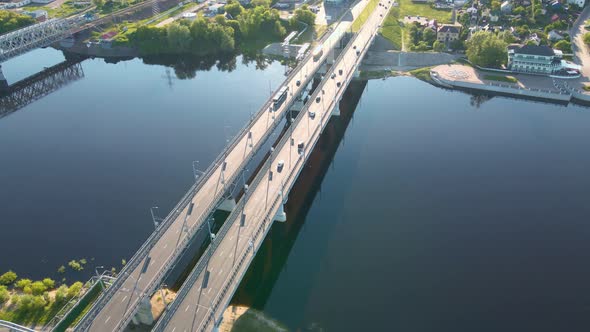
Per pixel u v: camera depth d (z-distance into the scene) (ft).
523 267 396.98
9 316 352.08
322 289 386.52
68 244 426.92
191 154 548.72
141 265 354.13
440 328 347.97
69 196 488.02
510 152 547.90
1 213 467.11
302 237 440.86
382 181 508.53
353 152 561.84
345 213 467.11
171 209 464.24
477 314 357.61
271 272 404.57
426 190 491.72
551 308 360.28
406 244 427.33
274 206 421.18
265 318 362.33
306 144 510.58
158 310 357.82
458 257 410.31
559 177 502.38
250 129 532.73
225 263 360.28
